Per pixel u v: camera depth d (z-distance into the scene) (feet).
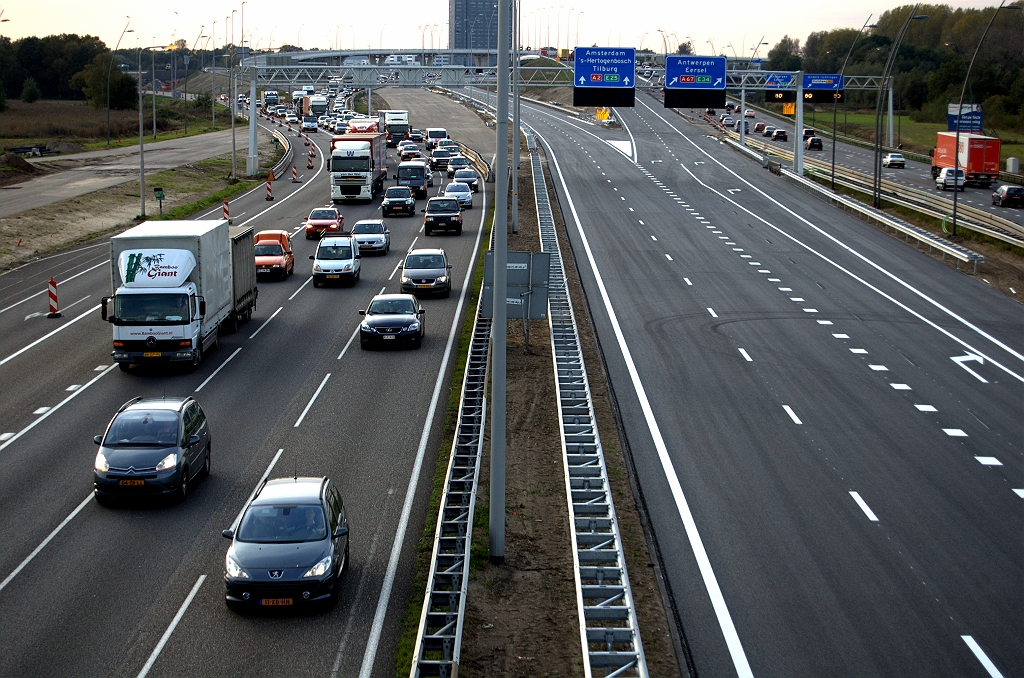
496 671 44.14
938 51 582.76
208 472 70.28
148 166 288.51
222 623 48.80
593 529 58.13
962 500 67.36
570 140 387.14
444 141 338.34
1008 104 452.35
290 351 106.83
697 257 163.94
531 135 372.58
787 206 224.33
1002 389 94.79
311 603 49.42
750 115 544.62
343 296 137.80
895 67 559.79
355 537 59.52
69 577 53.78
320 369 99.35
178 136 416.67
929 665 46.29
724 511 64.90
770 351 107.24
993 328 119.55
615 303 130.31
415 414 84.28
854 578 55.47
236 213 219.61
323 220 187.93
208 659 45.24
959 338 114.42
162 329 96.12
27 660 44.88
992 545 60.18
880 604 52.39
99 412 85.15
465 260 162.71
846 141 422.00
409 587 53.11
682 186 258.57
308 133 442.91
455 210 189.57
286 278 151.84
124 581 53.36
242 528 51.72
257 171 291.58
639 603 51.55
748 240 180.75
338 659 45.50
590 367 99.66
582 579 51.90
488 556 56.44
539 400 86.99
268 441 77.15
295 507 52.75
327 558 50.31
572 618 49.42
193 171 281.95
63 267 157.28
